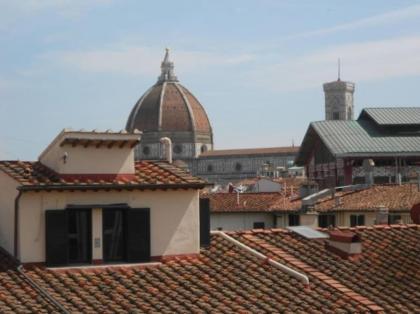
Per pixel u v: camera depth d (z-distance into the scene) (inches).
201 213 1302.9
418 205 1710.1
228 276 1206.9
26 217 1137.4
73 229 1171.3
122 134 1202.0
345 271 1305.4
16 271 1120.2
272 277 1221.7
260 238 1397.6
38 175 1187.9
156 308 1072.8
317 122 4473.4
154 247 1214.3
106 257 1186.6
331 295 1188.5
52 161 1219.9
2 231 1203.2
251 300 1134.4
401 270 1334.9
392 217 2817.4
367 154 4210.1
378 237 1459.2
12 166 1225.4
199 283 1167.6
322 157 4480.8
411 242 1454.2
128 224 1189.7
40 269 1133.1
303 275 1218.6
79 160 1189.7
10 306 1013.8
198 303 1102.4
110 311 1042.1
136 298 1094.4
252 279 1205.1
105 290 1106.1
